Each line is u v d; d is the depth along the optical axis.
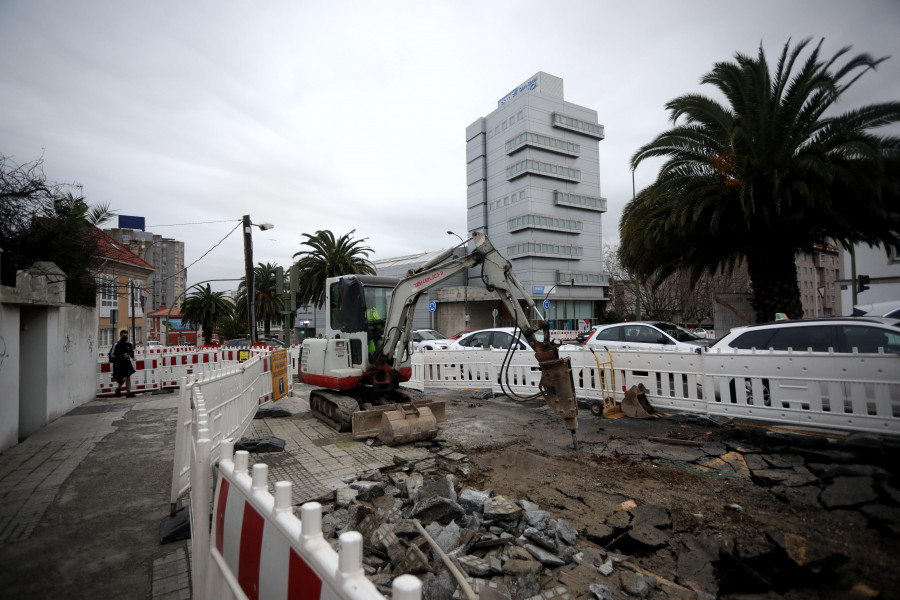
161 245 100.19
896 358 5.54
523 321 7.00
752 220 11.09
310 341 9.04
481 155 60.41
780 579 3.04
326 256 35.25
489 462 5.95
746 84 10.54
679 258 15.12
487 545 3.67
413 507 4.45
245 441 6.38
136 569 3.45
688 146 12.82
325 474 5.39
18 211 8.82
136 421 8.62
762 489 4.51
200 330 56.84
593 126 58.31
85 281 11.27
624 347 11.46
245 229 17.53
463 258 7.73
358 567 1.08
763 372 6.70
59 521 4.25
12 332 6.82
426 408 7.03
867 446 3.37
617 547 3.76
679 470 5.30
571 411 6.25
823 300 15.52
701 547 3.53
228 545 2.04
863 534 2.73
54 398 8.79
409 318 8.38
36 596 3.10
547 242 53.38
